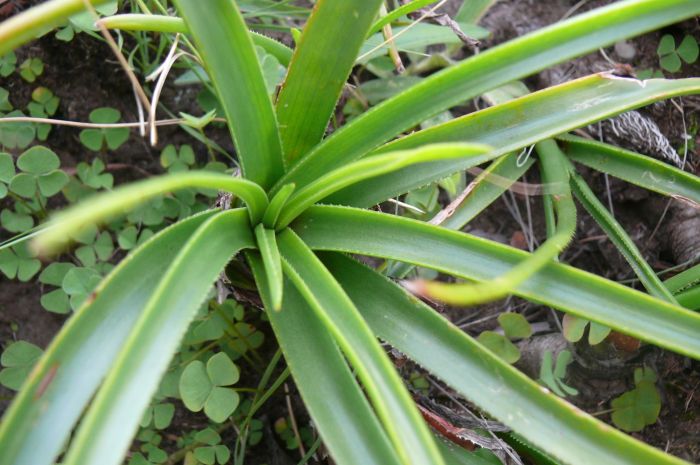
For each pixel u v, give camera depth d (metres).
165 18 0.33
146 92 0.44
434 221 0.37
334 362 0.30
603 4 0.47
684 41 0.45
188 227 0.30
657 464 0.28
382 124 0.33
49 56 0.43
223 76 0.30
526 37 0.31
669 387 0.42
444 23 0.38
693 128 0.45
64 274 0.39
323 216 0.33
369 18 0.32
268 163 0.33
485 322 0.44
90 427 0.24
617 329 0.31
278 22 0.45
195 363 0.36
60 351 0.27
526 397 0.30
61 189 0.42
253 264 0.32
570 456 0.29
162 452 0.39
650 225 0.45
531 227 0.44
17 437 0.26
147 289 0.29
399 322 0.32
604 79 0.34
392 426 0.26
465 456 0.35
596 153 0.39
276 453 0.41
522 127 0.34
